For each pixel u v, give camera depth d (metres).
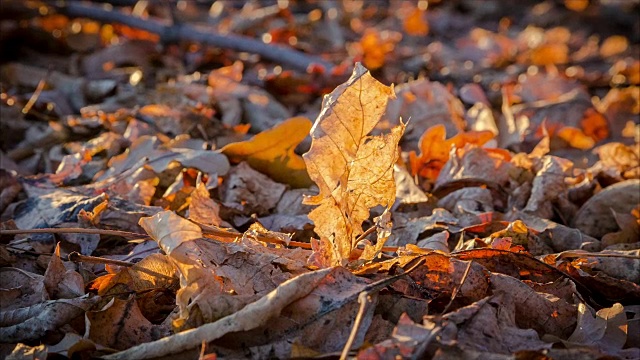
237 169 1.20
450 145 1.24
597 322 0.99
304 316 0.96
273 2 2.25
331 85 1.51
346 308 0.96
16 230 1.05
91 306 0.99
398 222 1.15
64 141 1.33
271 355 0.95
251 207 1.17
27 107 1.36
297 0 2.27
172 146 1.24
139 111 1.33
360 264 1.01
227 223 1.12
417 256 1.01
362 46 1.65
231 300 0.96
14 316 0.99
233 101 1.41
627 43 2.40
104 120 1.32
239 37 1.63
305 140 1.32
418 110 1.37
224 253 1.01
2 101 1.36
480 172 1.21
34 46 1.71
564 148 1.39
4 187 1.18
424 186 1.23
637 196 1.17
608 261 1.08
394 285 1.00
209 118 1.32
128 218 1.12
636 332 1.00
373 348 0.92
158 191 1.20
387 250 1.06
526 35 2.45
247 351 0.95
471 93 1.51
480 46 2.16
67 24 1.78
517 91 1.57
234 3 2.29
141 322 0.98
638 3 2.77
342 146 0.99
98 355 0.96
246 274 1.00
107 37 1.80
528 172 1.21
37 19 1.72
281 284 0.96
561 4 2.94
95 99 1.46
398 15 2.46
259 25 1.89
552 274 1.04
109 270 1.03
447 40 2.33
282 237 1.05
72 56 1.68
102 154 1.27
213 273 0.98
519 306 1.00
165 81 1.53
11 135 1.33
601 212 1.18
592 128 1.45
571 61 2.04
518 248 1.05
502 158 1.22
